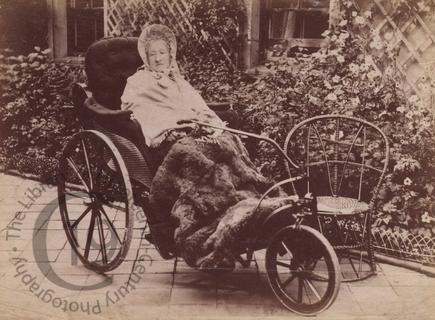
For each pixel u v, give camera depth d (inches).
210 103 177.9
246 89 207.5
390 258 160.6
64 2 249.8
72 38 252.7
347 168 176.4
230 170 146.0
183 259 151.3
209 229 138.9
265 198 140.9
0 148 233.3
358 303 138.3
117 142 157.6
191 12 223.6
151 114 162.9
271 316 131.9
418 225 167.6
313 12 213.9
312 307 131.5
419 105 180.5
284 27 217.0
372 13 198.4
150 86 168.2
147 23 234.4
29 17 247.4
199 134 146.3
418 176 170.6
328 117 164.6
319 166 178.1
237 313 133.3
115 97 173.0
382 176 154.4
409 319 133.5
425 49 191.0
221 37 221.0
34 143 234.5
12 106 236.4
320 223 159.8
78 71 243.8
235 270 154.3
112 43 173.3
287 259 161.5
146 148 155.8
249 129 195.8
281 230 133.6
